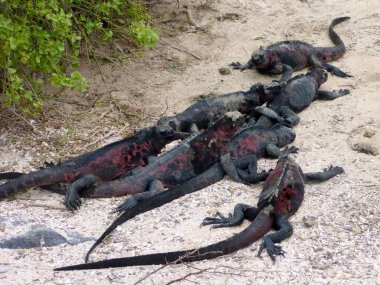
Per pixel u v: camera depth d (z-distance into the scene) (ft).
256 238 10.46
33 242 10.51
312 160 11.83
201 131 11.93
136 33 13.03
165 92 13.42
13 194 11.27
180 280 9.98
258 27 14.98
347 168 11.64
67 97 13.20
